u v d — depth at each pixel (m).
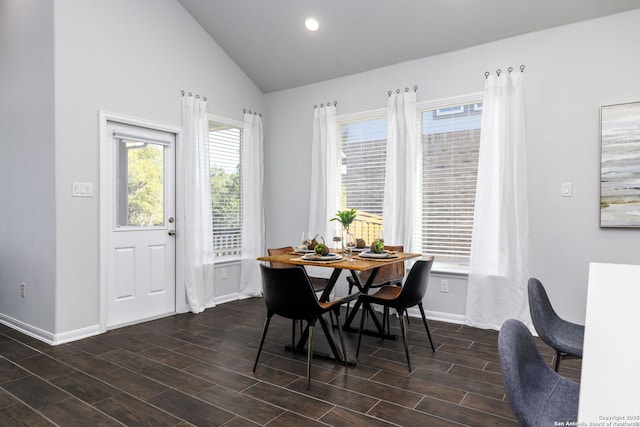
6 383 2.58
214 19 4.45
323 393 2.46
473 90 3.92
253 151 5.12
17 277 3.69
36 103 3.44
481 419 2.15
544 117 3.58
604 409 0.70
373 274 3.29
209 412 2.23
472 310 3.81
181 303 4.32
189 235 4.30
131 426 2.09
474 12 3.61
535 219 3.62
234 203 5.06
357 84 4.64
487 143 3.75
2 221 3.87
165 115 4.14
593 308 1.32
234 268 5.01
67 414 2.21
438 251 4.19
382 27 4.01
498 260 3.71
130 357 3.04
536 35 3.61
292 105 5.16
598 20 3.36
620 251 3.29
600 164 3.34
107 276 3.68
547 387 1.39
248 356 3.08
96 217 3.56
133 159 3.94
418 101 4.22
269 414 2.21
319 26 4.20
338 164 4.85
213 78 4.68
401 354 3.12
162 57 4.12
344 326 3.78
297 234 5.13
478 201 3.78
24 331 3.61
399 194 4.22
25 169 3.56
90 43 3.51
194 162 4.37
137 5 3.90
